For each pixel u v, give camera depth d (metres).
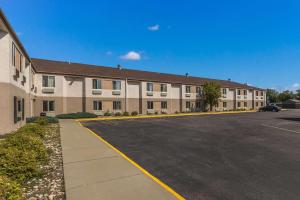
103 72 32.53
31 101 21.78
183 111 39.75
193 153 8.86
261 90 58.97
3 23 11.50
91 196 4.56
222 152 9.09
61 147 9.10
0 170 5.20
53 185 5.24
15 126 14.02
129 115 31.09
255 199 4.84
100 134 13.44
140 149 9.46
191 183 5.67
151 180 5.58
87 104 28.95
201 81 46.09
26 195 4.69
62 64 31.47
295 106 65.06
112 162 7.02
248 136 13.24
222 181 5.85
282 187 5.52
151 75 39.72
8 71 12.70
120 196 4.61
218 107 46.72
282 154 8.86
